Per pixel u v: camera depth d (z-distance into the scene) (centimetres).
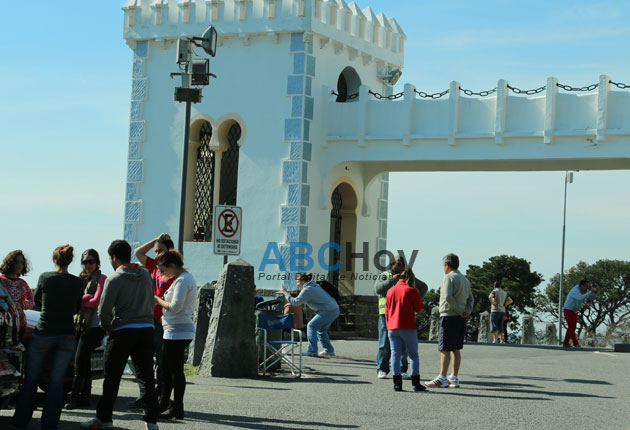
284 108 2508
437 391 1348
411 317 1342
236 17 2562
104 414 948
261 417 1054
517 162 2470
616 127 2277
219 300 1483
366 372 1605
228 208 1659
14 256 1081
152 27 2662
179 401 1025
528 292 7044
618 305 7531
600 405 1236
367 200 2769
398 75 2852
